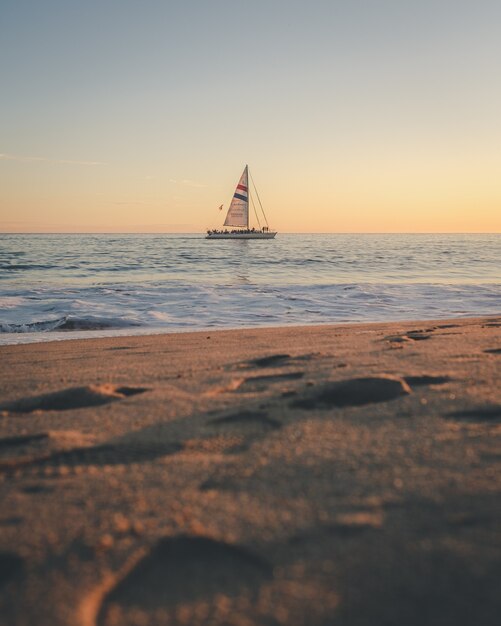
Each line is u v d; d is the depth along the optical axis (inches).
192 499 57.6
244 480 62.6
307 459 68.8
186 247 2004.2
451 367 125.2
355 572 42.8
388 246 2160.4
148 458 71.8
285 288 522.6
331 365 134.6
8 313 359.6
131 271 834.2
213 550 47.0
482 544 45.8
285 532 49.5
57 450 76.0
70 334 277.0
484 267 938.1
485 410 88.1
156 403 102.3
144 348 197.2
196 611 39.0
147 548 47.6
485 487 57.2
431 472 62.3
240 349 180.5
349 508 53.8
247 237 2664.9
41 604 40.1
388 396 100.9
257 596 40.4
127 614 39.0
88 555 46.7
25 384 128.5
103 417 93.4
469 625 36.4
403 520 50.7
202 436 80.7
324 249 1817.2
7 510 56.3
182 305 401.1
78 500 58.4
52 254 1332.4
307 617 37.9
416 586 40.6
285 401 100.2
